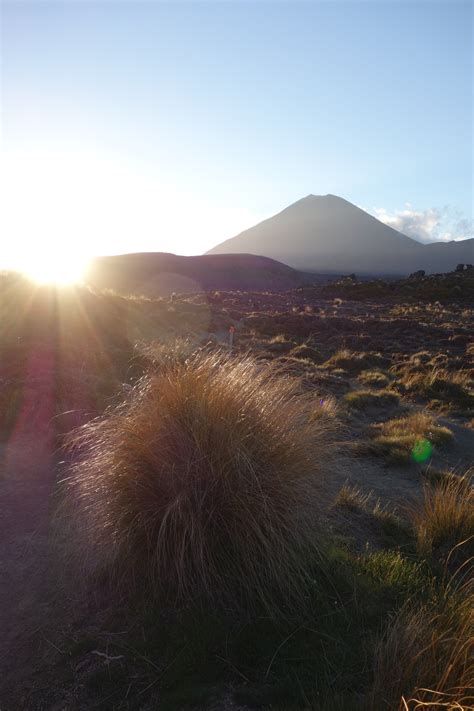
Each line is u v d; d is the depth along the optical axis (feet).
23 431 21.52
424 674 8.23
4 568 12.56
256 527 10.68
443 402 41.68
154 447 11.77
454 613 9.93
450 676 8.18
